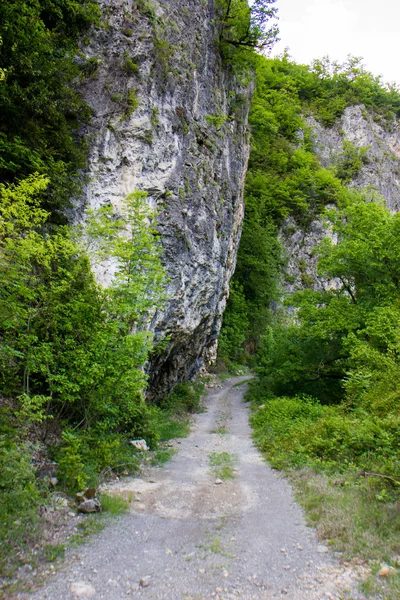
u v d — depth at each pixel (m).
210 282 18.20
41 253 7.59
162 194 13.77
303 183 48.50
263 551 4.86
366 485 6.75
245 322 36.00
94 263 11.09
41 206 10.66
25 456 5.79
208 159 17.30
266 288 39.16
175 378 18.30
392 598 3.76
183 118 15.27
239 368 33.84
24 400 6.68
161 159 13.78
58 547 4.62
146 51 13.64
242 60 20.97
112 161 12.75
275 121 48.78
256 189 43.47
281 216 45.62
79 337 8.30
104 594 3.84
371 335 15.20
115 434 9.27
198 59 17.08
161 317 13.80
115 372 8.30
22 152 9.81
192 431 13.74
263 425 13.58
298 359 19.50
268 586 4.05
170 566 4.46
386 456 8.03
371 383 11.85
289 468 8.64
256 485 7.77
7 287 7.16
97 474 7.26
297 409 13.80
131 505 6.38
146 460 9.28
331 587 4.02
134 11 14.02
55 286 8.21
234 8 19.98
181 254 14.61
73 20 13.17
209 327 21.31
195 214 15.89
